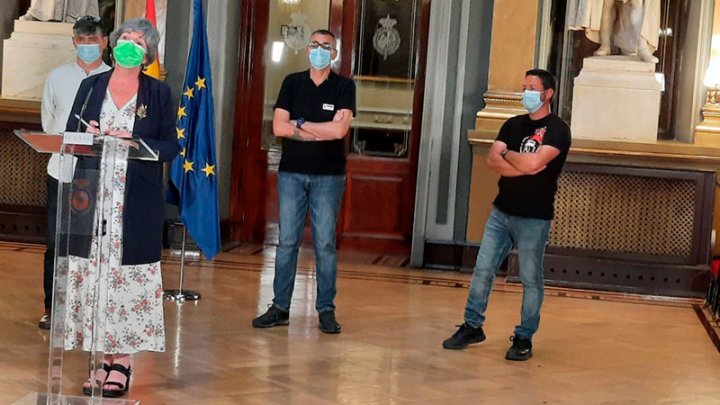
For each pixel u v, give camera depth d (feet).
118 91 15.57
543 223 19.44
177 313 21.83
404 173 31.71
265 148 32.32
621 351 20.93
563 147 19.24
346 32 31.78
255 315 22.09
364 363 18.62
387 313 23.20
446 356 19.54
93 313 14.24
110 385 15.53
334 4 31.81
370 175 31.81
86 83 15.78
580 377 18.58
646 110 28.91
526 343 19.66
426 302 24.77
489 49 29.58
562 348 20.85
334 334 20.77
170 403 15.48
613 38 29.73
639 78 29.01
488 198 29.35
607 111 29.01
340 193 20.85
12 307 21.29
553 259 28.63
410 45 31.60
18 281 24.08
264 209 32.42
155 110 15.66
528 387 17.65
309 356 18.89
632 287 28.40
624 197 28.68
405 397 16.57
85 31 19.16
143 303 15.43
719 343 21.40
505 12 29.14
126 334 15.34
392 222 31.81
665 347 21.57
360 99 31.83
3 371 16.66
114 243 15.10
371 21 31.73
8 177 30.30
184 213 23.35
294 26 32.09
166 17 30.58
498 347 20.53
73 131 15.56
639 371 19.33
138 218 15.25
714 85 28.96
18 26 30.50
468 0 29.60
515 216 19.48
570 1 29.71
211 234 23.54
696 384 18.57
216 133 30.96
